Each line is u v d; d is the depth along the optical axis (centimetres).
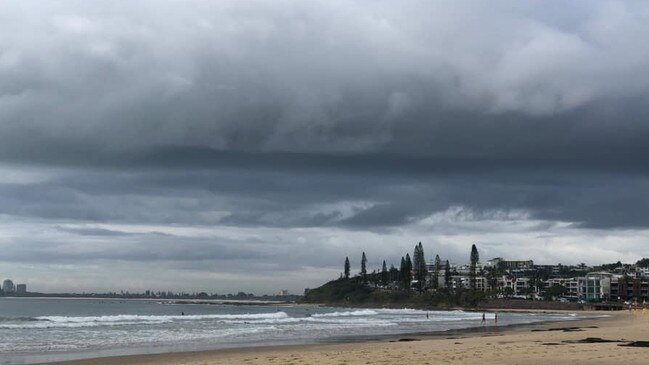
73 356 2939
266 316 9344
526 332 5159
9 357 2905
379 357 2508
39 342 3869
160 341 4041
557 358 2359
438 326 6788
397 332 5341
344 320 8512
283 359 2519
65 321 6838
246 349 3338
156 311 14638
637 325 6581
